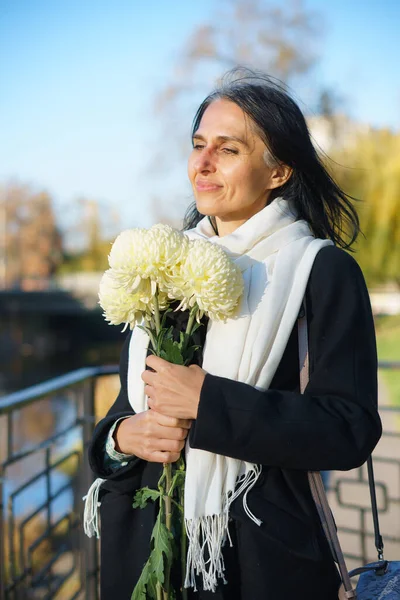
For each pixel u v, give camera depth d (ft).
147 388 3.44
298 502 3.38
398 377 23.77
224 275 3.14
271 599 3.22
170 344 3.38
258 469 3.36
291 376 3.50
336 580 3.43
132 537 3.65
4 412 5.99
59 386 6.97
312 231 3.98
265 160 3.81
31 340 94.79
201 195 3.86
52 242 118.11
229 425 3.16
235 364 3.39
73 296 95.30
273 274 3.50
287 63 39.24
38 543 7.11
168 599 3.35
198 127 4.06
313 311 3.45
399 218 34.19
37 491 21.40
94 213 110.01
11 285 111.14
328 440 3.14
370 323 3.50
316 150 4.36
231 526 3.38
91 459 3.68
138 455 3.46
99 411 21.76
